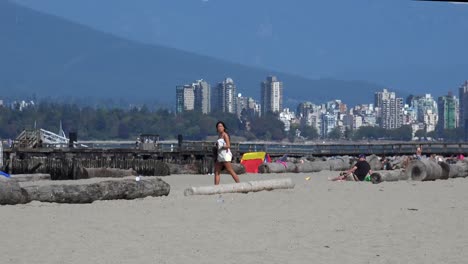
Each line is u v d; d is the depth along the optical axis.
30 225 20.00
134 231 19.25
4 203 24.31
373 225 20.66
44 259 15.62
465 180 39.44
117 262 15.44
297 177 46.56
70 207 24.03
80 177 51.09
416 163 38.56
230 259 15.88
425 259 15.97
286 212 23.34
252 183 29.98
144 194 27.22
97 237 18.27
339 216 22.47
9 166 58.47
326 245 17.50
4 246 16.97
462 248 17.17
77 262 15.38
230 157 31.02
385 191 31.12
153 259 15.77
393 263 15.60
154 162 55.22
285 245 17.47
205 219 21.55
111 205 24.73
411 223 21.05
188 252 16.53
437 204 26.06
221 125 31.31
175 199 26.75
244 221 21.25
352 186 33.91
